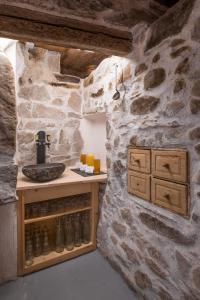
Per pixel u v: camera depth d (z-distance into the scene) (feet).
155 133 4.23
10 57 6.22
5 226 5.15
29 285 5.20
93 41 4.39
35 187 5.37
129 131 5.13
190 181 3.45
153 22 4.21
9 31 3.74
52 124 7.50
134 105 4.91
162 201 4.02
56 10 3.75
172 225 3.85
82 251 6.55
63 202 6.40
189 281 3.49
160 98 4.07
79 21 4.14
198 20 3.24
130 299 4.81
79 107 8.14
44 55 7.06
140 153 4.66
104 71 6.42
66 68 7.86
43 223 6.63
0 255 5.15
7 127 4.97
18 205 5.41
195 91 3.31
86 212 6.95
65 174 6.83
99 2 3.55
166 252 4.00
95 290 5.08
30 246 5.85
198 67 3.25
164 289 4.05
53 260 5.99
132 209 5.05
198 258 3.33
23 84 6.70
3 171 4.91
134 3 3.62
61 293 4.97
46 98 7.30
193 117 3.37
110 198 6.09
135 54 4.80
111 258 6.01
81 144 8.32
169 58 3.83
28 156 7.04
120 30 4.62
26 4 3.56
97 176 6.53
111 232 6.00
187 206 3.50
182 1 3.53
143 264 4.66
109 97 6.13
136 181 4.82
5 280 5.25
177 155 3.66
